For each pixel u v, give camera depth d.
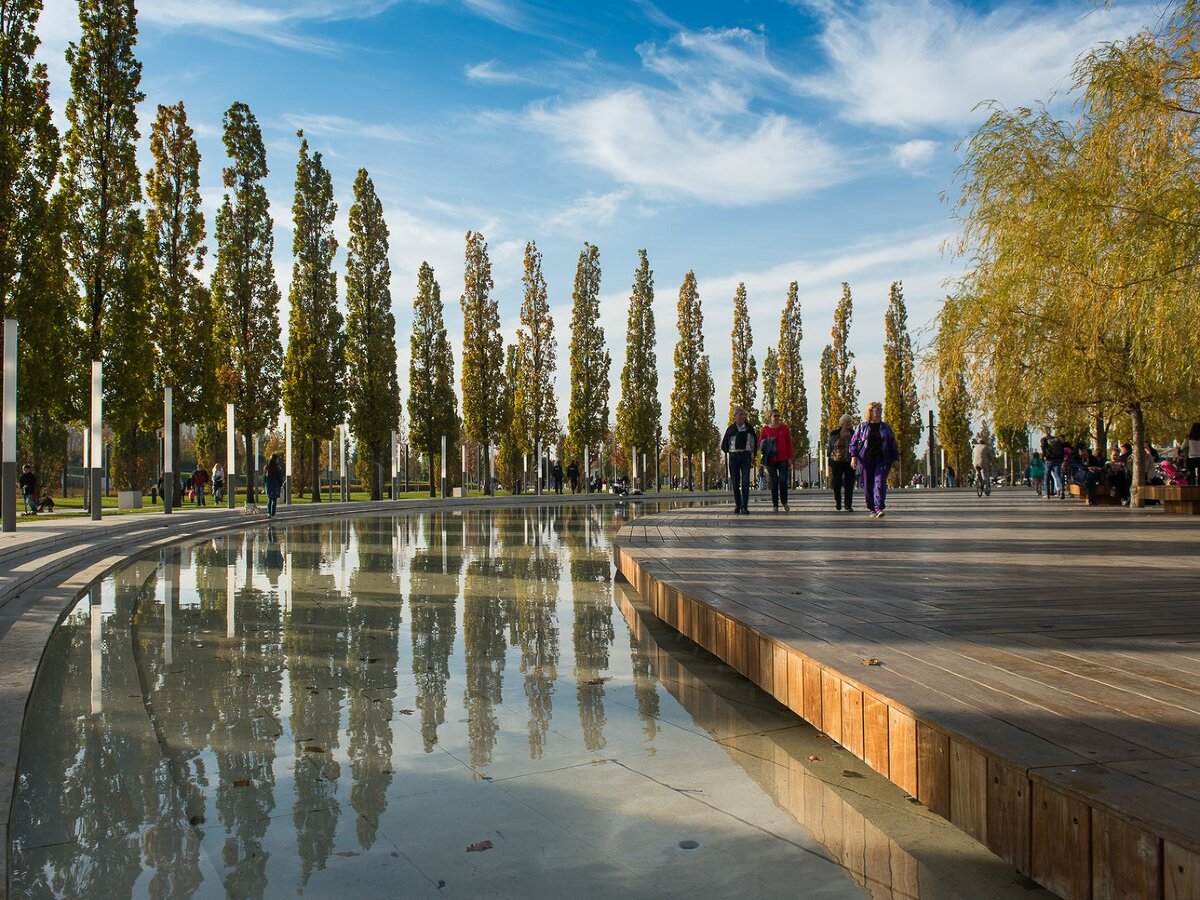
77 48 24.31
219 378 31.70
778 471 16.08
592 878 2.41
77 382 23.69
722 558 7.52
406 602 7.33
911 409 56.78
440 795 3.05
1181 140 9.80
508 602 7.32
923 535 9.91
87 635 5.95
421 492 58.72
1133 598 5.06
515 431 49.84
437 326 44.28
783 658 3.78
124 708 4.16
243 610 6.94
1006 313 14.73
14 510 12.80
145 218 28.88
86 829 2.77
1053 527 11.19
